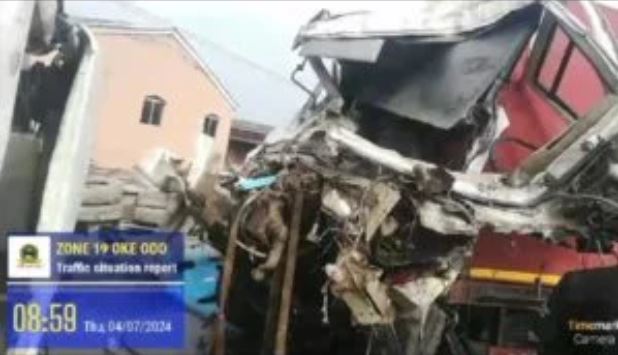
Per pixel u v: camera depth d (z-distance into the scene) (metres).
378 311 4.18
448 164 5.32
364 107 5.88
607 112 4.53
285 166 4.93
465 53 5.10
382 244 4.27
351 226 4.28
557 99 5.51
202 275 5.92
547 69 5.45
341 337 5.48
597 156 4.48
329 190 4.42
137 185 5.42
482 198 4.45
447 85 5.14
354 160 4.69
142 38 15.66
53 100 3.28
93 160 5.16
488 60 4.94
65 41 3.27
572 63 5.55
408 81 5.50
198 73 16.97
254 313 5.88
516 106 5.34
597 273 4.74
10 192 3.19
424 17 5.20
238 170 6.05
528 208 4.52
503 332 5.45
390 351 4.41
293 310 5.41
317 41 5.63
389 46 5.56
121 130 15.37
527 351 5.42
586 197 4.47
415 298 4.23
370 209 4.28
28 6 2.81
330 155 4.76
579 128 4.58
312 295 5.34
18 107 3.25
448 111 5.06
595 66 4.68
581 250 5.04
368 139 5.81
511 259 5.36
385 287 4.23
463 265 4.49
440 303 4.56
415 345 4.29
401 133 5.66
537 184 4.60
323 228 4.59
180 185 5.65
